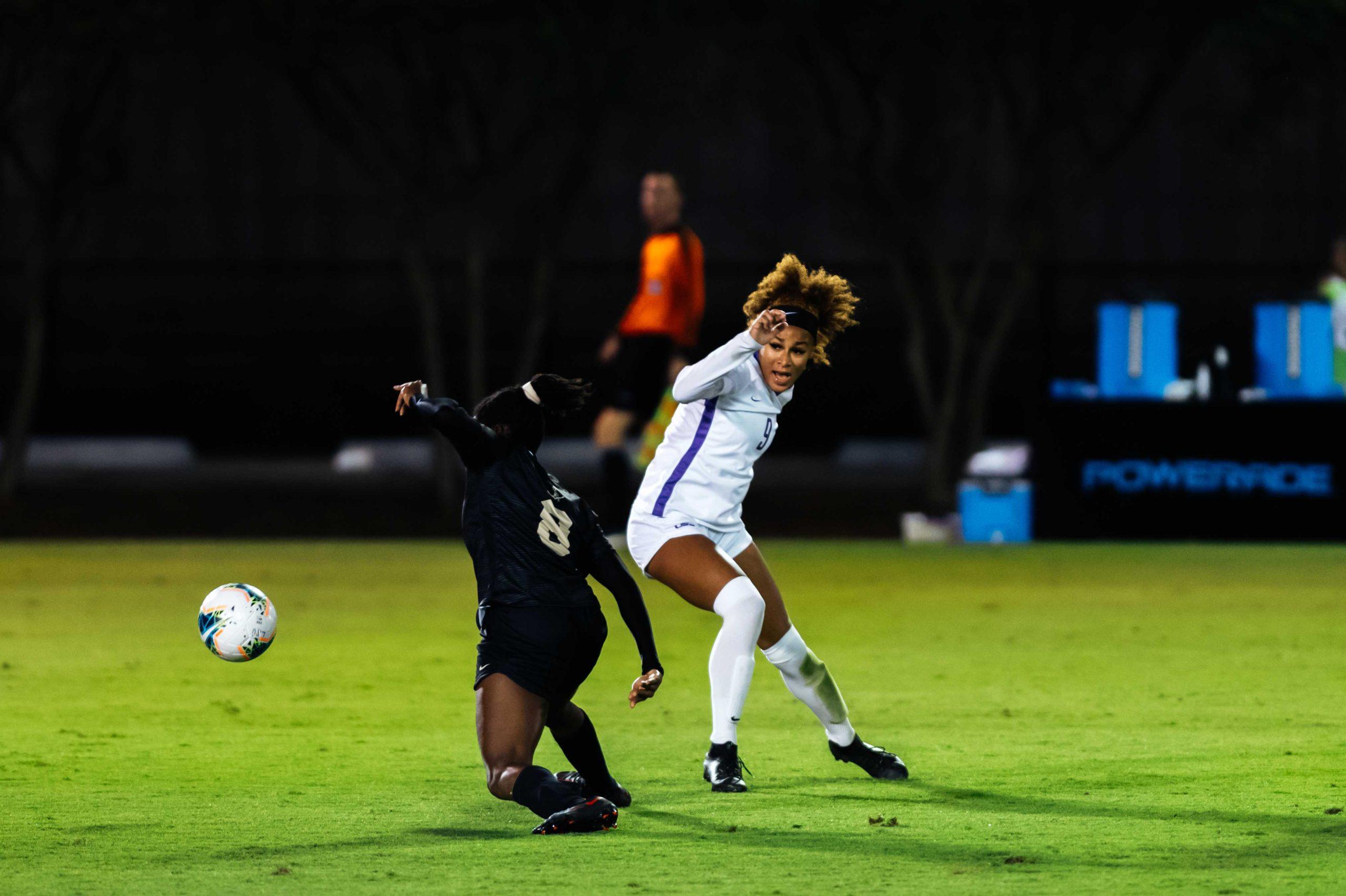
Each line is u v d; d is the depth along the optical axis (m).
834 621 46.62
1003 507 69.94
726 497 26.42
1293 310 69.50
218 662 39.38
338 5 71.69
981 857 21.00
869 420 122.75
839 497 89.94
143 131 119.25
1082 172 78.88
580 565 22.97
